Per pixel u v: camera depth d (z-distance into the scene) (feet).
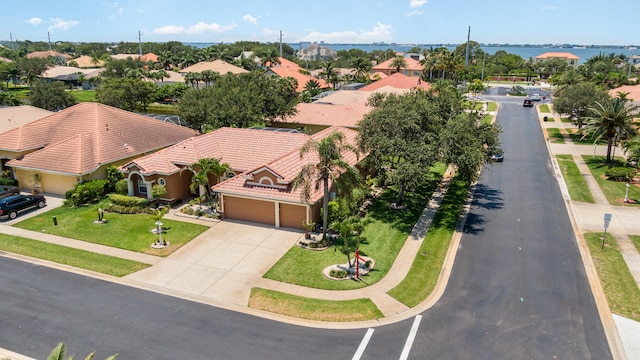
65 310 69.82
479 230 102.47
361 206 115.96
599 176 143.84
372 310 70.23
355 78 374.43
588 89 196.75
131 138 142.00
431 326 66.39
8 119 157.48
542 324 67.10
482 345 62.23
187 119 171.63
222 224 104.27
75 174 118.93
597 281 79.56
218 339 63.05
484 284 78.54
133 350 60.64
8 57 583.17
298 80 343.05
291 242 94.73
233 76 197.06
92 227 102.01
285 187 102.63
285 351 60.59
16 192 121.90
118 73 403.54
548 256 89.35
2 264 84.38
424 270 82.89
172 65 474.08
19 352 60.18
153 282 78.43
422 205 118.21
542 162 163.43
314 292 75.46
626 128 152.35
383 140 102.58
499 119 246.06
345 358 59.26
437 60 320.09
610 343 62.95
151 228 101.76
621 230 101.81
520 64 521.65
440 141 102.78
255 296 74.08
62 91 234.38
